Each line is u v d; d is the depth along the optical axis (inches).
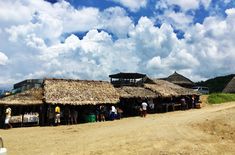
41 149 722.8
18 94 1295.5
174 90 1908.2
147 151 685.9
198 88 2711.6
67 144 777.6
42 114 1261.1
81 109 1385.3
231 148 737.6
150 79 1969.7
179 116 1290.6
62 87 1400.1
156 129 925.2
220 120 984.3
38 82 1672.0
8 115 1144.2
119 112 1439.5
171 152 679.7
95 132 968.9
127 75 1800.0
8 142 818.8
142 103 1512.1
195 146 733.3
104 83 1609.3
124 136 840.9
